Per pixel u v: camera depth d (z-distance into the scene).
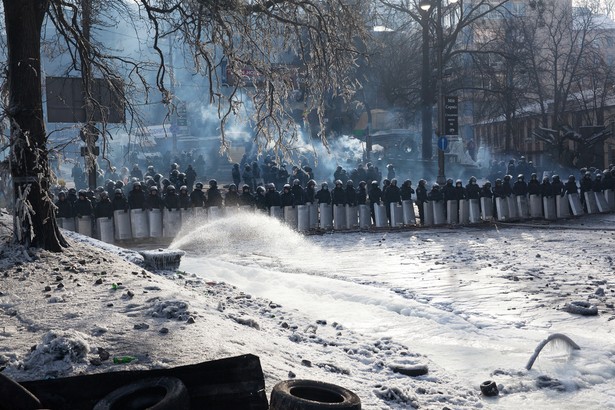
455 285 12.61
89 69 11.49
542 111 46.00
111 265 9.04
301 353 6.49
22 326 6.18
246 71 12.16
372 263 15.84
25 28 9.45
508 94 45.19
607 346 7.98
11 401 4.05
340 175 33.53
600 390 6.58
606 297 11.31
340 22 12.52
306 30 12.78
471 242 20.09
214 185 22.66
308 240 21.12
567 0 53.78
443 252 17.73
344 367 6.32
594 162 46.09
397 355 7.19
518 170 38.84
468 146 54.62
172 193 21.78
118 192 21.05
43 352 5.18
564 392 6.50
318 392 4.69
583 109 51.69
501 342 8.26
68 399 4.63
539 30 60.62
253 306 8.88
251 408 4.78
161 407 4.22
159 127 55.66
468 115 73.12
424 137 43.50
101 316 6.40
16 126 9.20
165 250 11.78
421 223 25.33
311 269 14.95
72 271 8.45
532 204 27.05
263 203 23.30
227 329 6.44
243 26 11.97
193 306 7.17
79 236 14.12
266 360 5.77
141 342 5.61
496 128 66.31
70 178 46.69
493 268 14.81
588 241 19.98
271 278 12.64
